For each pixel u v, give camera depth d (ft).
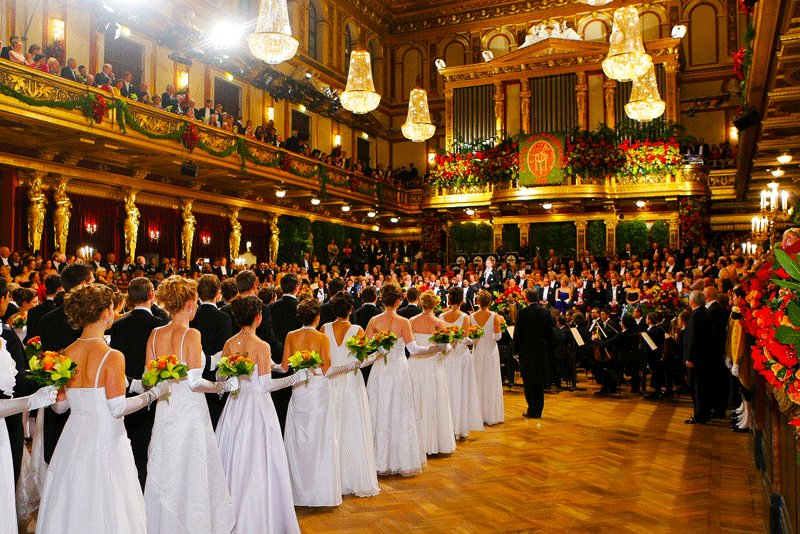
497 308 38.93
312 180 64.23
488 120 80.84
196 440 12.86
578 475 19.74
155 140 45.42
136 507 11.45
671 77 72.95
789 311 8.39
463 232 82.38
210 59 60.34
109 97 41.68
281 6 26.08
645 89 32.37
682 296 42.78
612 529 15.35
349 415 17.70
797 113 31.81
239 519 13.92
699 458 21.83
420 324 21.61
